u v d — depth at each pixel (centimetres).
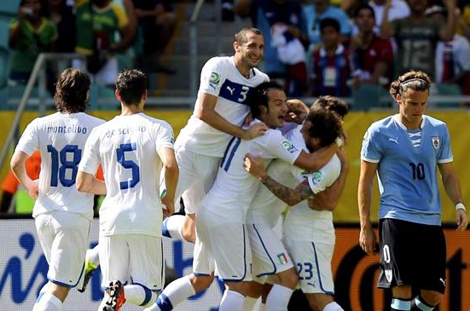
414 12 4566
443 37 4569
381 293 2994
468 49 4578
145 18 4653
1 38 4509
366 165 2695
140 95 2591
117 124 2570
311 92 4525
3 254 3012
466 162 4328
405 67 4547
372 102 4453
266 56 4534
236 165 2639
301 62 4522
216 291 2978
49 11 4528
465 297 2994
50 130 2656
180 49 4806
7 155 4216
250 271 2648
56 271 2633
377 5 4666
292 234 2655
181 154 2716
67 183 2644
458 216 2692
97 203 3712
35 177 3366
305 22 4612
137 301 2528
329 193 2631
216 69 2630
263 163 2633
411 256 2653
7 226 3016
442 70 4566
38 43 4509
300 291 2916
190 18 4859
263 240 2641
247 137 2617
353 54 4525
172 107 4528
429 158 2669
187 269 3003
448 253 3005
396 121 2692
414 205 2658
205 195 2700
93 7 4541
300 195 2586
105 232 2542
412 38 4553
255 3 4559
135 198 2530
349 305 3003
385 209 2678
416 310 2741
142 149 2538
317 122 2602
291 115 2747
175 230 2819
